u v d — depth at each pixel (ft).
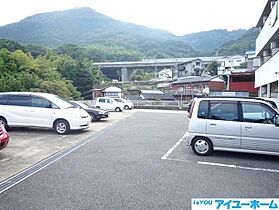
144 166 18.49
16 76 129.29
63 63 180.86
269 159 20.45
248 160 20.15
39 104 33.01
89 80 175.42
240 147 20.57
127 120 51.39
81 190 14.06
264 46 62.95
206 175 16.52
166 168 18.01
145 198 13.04
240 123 20.51
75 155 21.83
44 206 12.20
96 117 48.96
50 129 35.73
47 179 15.81
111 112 75.97
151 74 279.49
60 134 32.35
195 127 21.72
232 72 113.19
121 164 19.01
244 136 20.34
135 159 20.45
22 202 12.65
